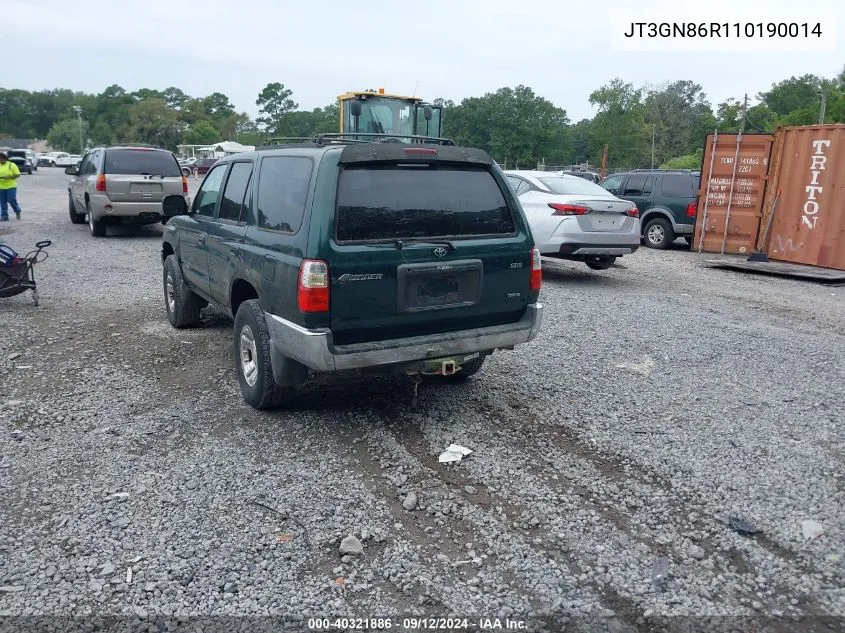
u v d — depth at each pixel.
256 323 5.21
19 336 7.48
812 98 76.81
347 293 4.55
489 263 5.05
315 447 4.84
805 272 12.43
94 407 5.49
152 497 4.14
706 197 15.40
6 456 4.63
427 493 4.23
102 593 3.29
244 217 5.70
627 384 6.22
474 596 3.32
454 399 5.79
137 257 12.97
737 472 4.52
